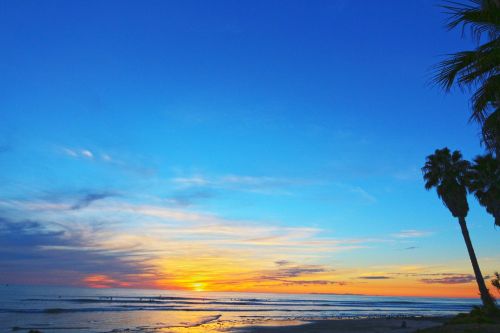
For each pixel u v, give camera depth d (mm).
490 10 7742
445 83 8711
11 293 170250
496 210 32156
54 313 64000
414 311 88625
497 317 27312
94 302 104750
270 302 144000
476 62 8070
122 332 35469
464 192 34625
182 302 119562
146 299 132625
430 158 36250
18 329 39469
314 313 74875
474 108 8445
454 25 8250
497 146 8273
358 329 34031
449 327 21469
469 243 33500
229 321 49469
